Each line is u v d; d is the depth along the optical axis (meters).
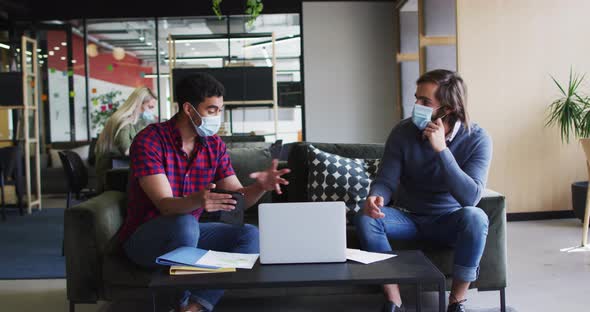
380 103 8.49
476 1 5.34
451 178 2.37
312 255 1.88
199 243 2.37
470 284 2.55
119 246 2.42
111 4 8.68
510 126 5.38
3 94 6.70
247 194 2.37
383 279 1.68
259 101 8.07
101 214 2.55
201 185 2.46
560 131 5.36
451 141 2.56
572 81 5.39
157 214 2.37
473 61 5.36
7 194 7.07
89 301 2.47
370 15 8.47
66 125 9.27
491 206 2.56
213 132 2.39
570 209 5.39
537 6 5.37
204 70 7.99
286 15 8.75
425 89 2.54
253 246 2.32
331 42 8.48
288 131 8.77
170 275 1.76
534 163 5.38
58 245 4.71
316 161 3.05
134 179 2.37
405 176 2.68
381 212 2.53
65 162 4.98
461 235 2.31
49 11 8.69
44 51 9.05
